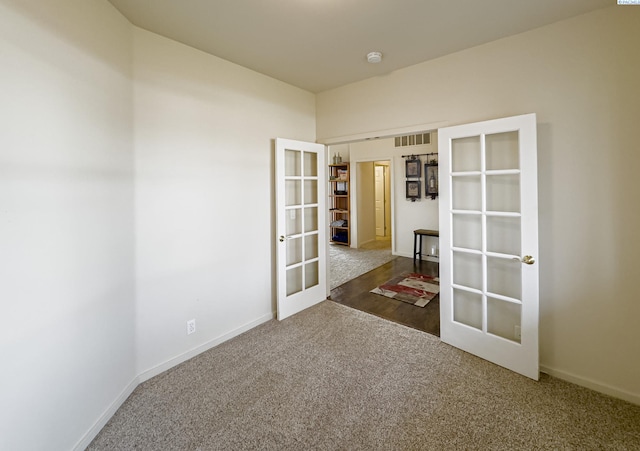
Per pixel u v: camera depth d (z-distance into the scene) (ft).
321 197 12.05
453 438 5.47
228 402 6.49
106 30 5.98
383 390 6.82
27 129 4.25
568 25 6.72
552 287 7.16
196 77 8.17
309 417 6.03
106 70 5.98
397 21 6.82
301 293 11.39
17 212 4.11
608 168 6.41
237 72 9.20
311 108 11.89
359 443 5.39
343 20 6.79
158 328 7.55
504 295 7.84
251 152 9.77
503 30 7.22
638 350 6.27
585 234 6.72
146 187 7.20
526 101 7.32
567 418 5.91
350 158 23.43
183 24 6.93
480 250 8.03
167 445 5.39
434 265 18.11
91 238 5.57
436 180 18.98
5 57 3.93
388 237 28.12
